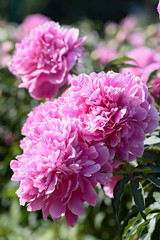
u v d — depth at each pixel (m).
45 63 1.11
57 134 0.76
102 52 2.00
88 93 0.78
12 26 3.33
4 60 2.16
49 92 1.14
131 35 2.59
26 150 0.78
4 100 2.17
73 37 1.12
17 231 1.98
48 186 0.75
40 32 1.12
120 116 0.76
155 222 0.82
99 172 0.77
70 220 0.78
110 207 1.57
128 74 0.82
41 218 1.90
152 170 0.82
